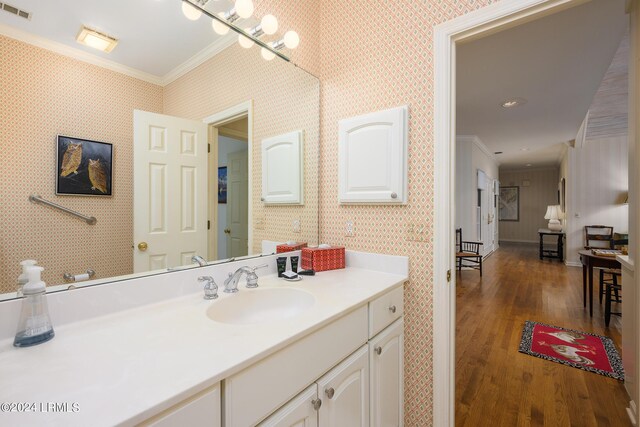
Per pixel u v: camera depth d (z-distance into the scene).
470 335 2.82
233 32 1.45
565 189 6.39
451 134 1.44
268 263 1.58
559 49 2.62
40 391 0.59
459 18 1.38
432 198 1.46
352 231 1.76
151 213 1.18
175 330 0.88
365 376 1.21
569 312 3.40
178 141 1.27
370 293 1.25
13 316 0.84
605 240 5.12
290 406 0.87
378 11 1.65
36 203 0.91
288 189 1.75
